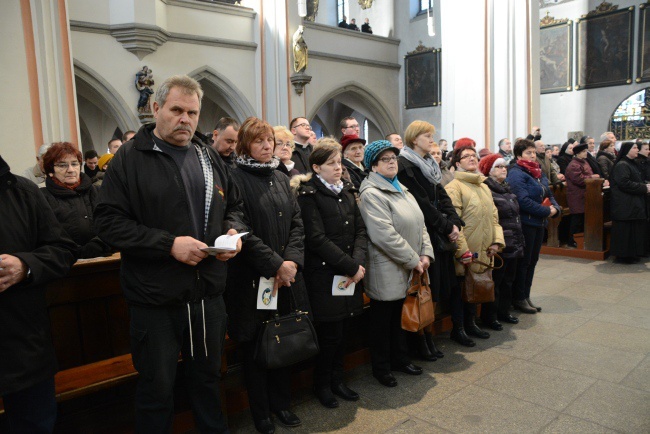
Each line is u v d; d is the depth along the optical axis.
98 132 13.27
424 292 2.91
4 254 1.63
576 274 5.46
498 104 9.01
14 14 4.96
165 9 10.55
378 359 2.96
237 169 2.39
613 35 12.38
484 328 3.91
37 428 1.79
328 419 2.58
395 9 16.47
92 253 2.67
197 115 1.92
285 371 2.52
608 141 7.34
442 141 9.24
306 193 2.59
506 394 2.80
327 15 18.45
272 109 12.12
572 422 2.48
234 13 11.80
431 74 15.47
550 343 3.55
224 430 2.12
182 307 1.91
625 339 3.57
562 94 13.44
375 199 2.81
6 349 1.64
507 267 3.96
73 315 2.40
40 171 3.64
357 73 15.15
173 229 1.86
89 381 2.23
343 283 2.60
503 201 3.81
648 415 2.52
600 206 6.08
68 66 5.47
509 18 8.84
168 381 1.90
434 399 2.77
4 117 4.91
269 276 2.22
